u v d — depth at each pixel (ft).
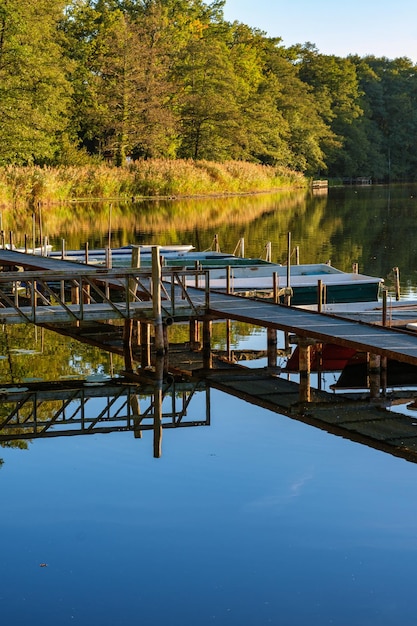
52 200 167.32
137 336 54.08
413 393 44.11
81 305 47.39
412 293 75.25
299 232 127.03
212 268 73.97
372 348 40.55
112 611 23.84
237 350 54.34
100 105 207.92
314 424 39.11
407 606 23.86
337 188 276.62
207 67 234.79
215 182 209.77
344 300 67.97
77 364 49.93
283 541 27.76
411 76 372.58
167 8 242.37
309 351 44.68
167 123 211.41
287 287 64.85
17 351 52.85
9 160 173.27
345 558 26.58
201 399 43.37
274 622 23.18
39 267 66.33
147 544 27.66
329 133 303.07
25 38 164.04
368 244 113.09
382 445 36.29
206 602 24.21
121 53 205.36
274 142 264.93
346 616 23.44
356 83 339.16
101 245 107.24
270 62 296.51
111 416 40.52
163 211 159.53
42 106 171.01
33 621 23.38
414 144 361.10
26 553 27.14
